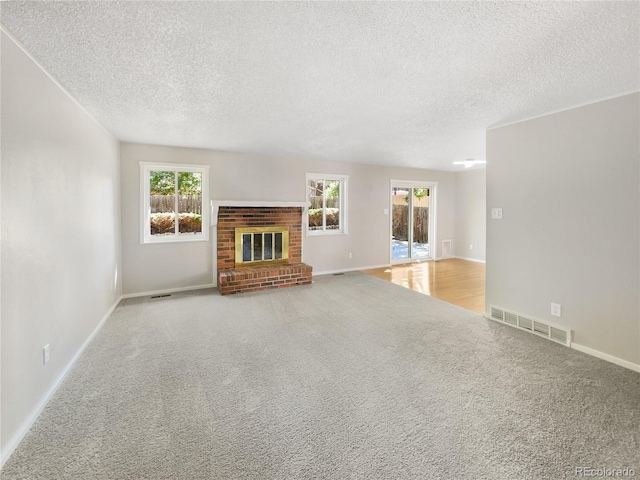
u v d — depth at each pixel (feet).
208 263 16.06
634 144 7.82
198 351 8.93
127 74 7.07
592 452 5.16
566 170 9.18
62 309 7.52
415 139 13.47
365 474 4.74
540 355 8.68
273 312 12.36
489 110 9.52
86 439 5.47
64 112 7.79
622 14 4.83
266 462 4.98
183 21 5.09
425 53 6.14
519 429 5.71
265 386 7.16
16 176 5.60
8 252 5.32
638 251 7.84
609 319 8.38
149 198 14.92
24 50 5.90
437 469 4.83
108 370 7.85
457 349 9.07
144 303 13.39
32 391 5.98
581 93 8.12
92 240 9.95
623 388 7.04
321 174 19.07
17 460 4.99
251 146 14.96
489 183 11.46
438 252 24.84
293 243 18.13
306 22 5.12
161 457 5.08
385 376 7.58
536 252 10.03
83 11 4.80
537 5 4.62
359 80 7.43
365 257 21.24
